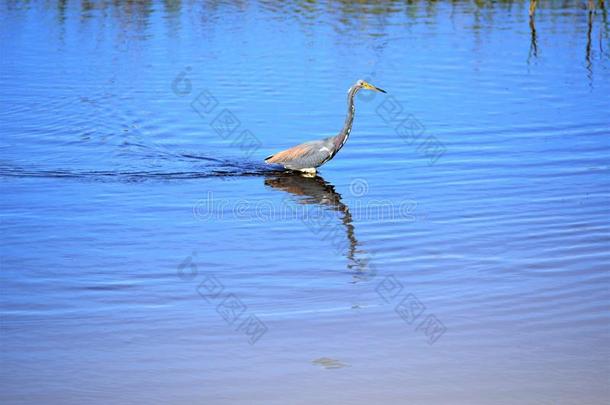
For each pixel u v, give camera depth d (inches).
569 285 741.9
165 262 797.9
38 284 747.4
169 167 1074.1
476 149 1144.8
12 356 627.5
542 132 1212.5
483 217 909.2
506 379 596.1
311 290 742.5
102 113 1274.6
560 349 636.1
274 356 629.6
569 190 990.4
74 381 593.9
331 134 1202.6
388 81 1464.1
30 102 1321.4
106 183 1012.5
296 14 2012.8
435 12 2053.4
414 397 573.9
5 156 1096.2
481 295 725.9
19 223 884.0
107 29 1830.7
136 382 593.0
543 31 1859.0
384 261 800.9
